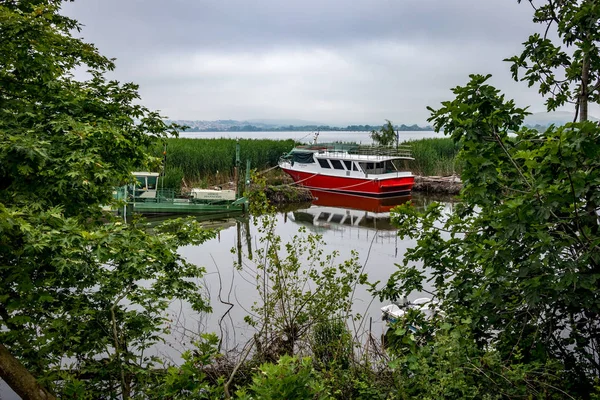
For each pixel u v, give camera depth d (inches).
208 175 1339.8
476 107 159.8
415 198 1336.1
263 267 307.0
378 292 209.9
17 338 188.1
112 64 316.2
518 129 168.9
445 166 1552.7
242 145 1534.2
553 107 199.9
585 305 142.2
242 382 244.4
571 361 168.4
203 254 653.3
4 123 205.3
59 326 190.7
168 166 1178.6
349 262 284.0
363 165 1330.0
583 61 178.7
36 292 175.2
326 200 1311.5
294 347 272.2
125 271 208.5
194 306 257.8
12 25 205.2
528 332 171.0
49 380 167.8
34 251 153.6
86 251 175.5
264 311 307.3
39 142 182.2
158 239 212.1
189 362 125.9
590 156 132.9
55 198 213.2
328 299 274.4
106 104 277.9
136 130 281.4
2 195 195.8
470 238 186.5
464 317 170.7
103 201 252.4
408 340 154.8
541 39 188.9
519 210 140.0
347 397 185.2
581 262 140.8
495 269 156.0
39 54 217.6
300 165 1454.2
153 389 191.9
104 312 211.3
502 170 166.7
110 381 207.5
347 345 225.5
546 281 143.1
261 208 294.5
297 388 104.7
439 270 192.1
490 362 141.3
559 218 144.3
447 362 141.1
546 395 150.9
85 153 215.8
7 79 236.7
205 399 132.5
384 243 741.9
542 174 146.9
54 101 247.3
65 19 299.7
